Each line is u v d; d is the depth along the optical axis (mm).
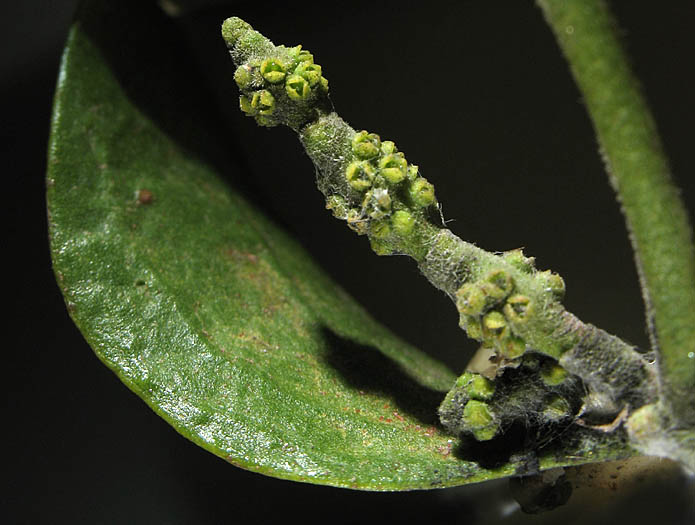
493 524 125
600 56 97
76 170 123
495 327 105
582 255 137
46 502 142
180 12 139
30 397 146
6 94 153
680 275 100
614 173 99
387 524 130
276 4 142
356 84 142
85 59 127
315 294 132
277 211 141
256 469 113
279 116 110
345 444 115
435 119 141
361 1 141
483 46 139
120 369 117
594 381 106
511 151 139
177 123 134
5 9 154
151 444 142
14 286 150
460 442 113
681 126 135
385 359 127
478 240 140
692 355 101
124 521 139
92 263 120
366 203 108
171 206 127
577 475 118
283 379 119
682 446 105
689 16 135
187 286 122
